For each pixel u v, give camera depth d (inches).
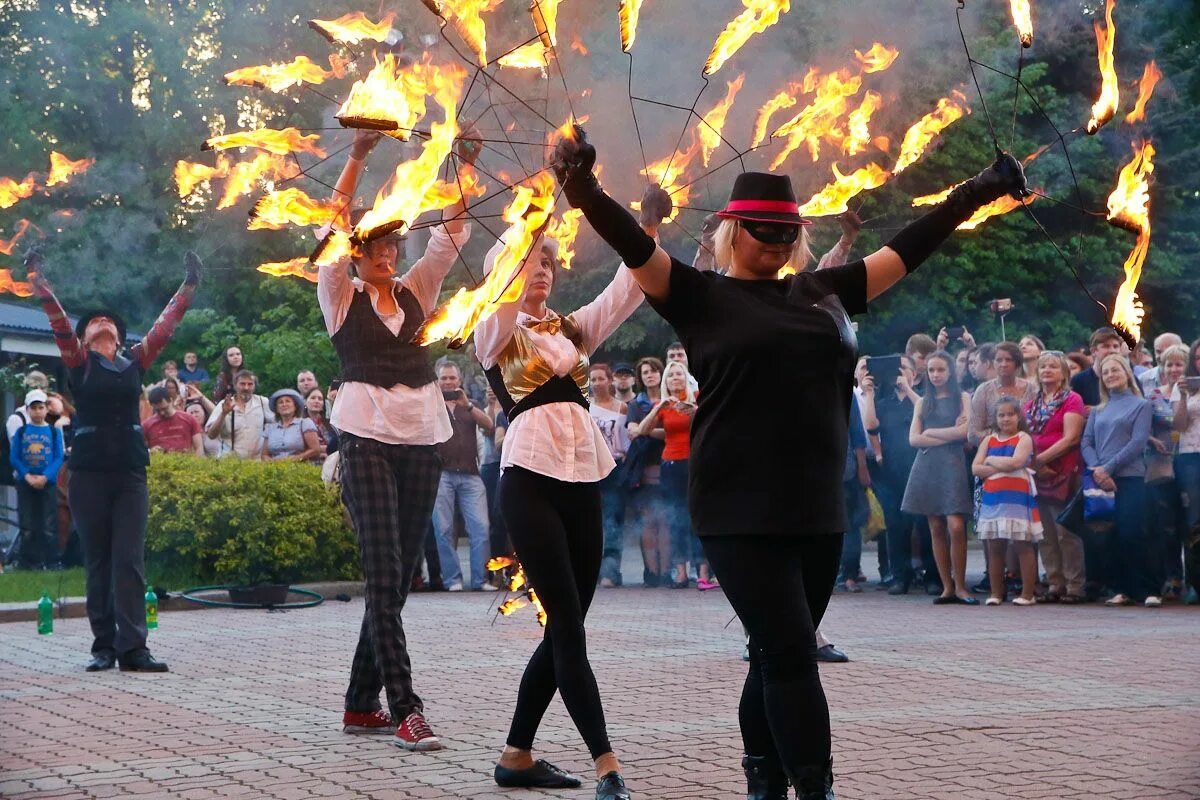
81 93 968.9
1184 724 215.8
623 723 223.9
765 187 148.6
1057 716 224.2
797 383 141.8
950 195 151.2
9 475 598.5
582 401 184.2
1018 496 421.7
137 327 979.9
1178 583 431.8
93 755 204.1
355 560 488.7
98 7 970.7
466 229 219.8
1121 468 415.5
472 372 660.1
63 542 552.1
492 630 364.8
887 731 212.5
